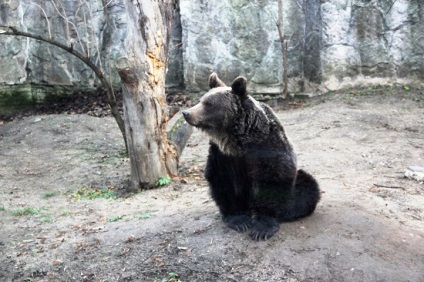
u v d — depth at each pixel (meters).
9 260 3.87
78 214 4.75
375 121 7.17
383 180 5.04
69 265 3.71
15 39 9.18
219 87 3.59
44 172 6.43
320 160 5.77
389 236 3.54
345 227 3.60
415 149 6.11
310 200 3.66
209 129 3.44
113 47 9.36
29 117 8.91
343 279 3.14
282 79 8.77
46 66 9.48
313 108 8.06
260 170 3.38
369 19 8.33
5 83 9.20
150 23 5.21
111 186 5.73
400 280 3.12
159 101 5.38
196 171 5.86
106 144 7.35
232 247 3.45
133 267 3.54
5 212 4.94
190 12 8.88
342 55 8.52
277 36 8.65
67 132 7.88
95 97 9.42
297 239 3.47
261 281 3.18
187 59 9.05
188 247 3.56
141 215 4.37
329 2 8.38
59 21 9.26
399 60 8.38
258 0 8.60
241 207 3.67
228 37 8.84
